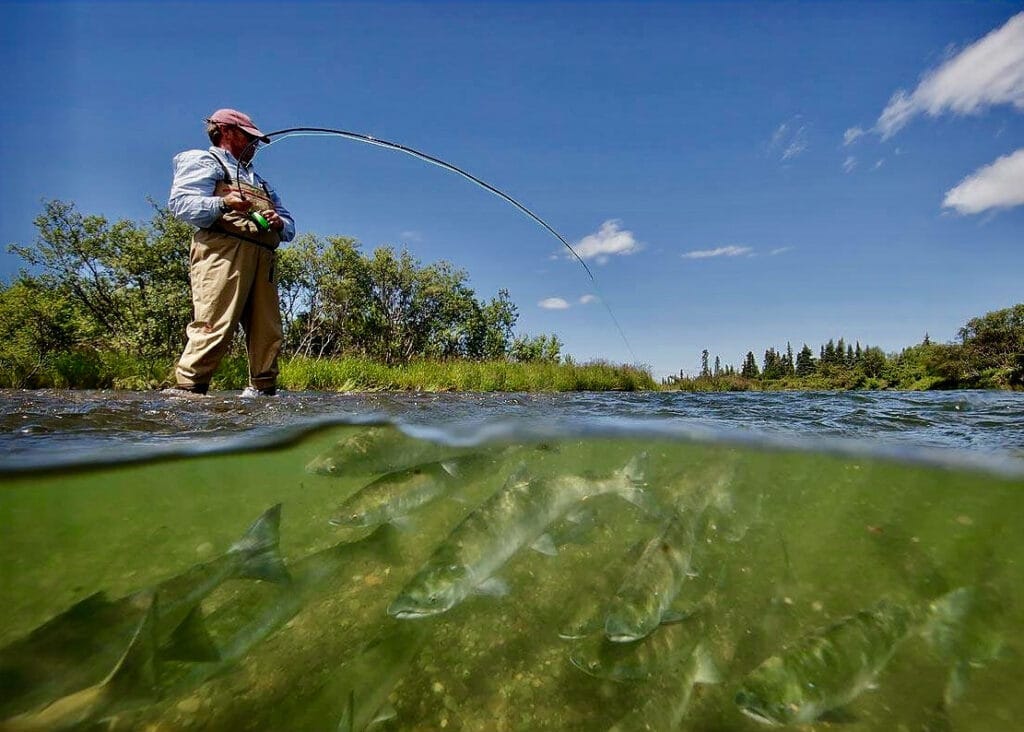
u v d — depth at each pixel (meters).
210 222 4.45
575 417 4.52
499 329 49.28
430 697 1.26
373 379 11.21
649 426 4.05
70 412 3.58
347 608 1.68
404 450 3.08
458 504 2.58
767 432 3.99
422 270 42.75
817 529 2.87
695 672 1.41
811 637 1.41
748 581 2.04
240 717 1.14
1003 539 2.80
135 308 20.03
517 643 1.51
